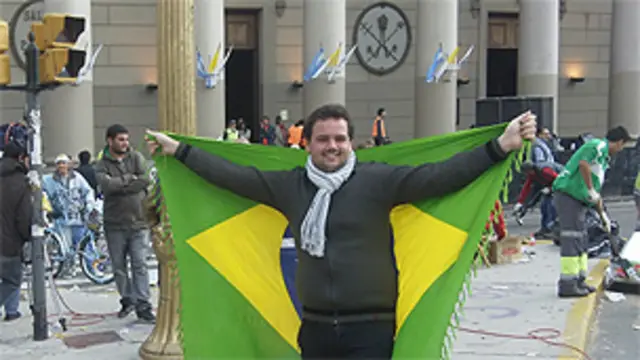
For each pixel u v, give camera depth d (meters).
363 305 3.54
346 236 3.53
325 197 3.54
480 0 24.47
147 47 20.75
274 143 20.95
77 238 9.98
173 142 3.97
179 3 5.78
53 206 9.83
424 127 20.75
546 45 22.05
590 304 7.93
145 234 7.64
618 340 7.05
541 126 16.23
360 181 3.56
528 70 22.22
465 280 3.80
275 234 4.18
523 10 22.27
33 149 6.98
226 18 22.44
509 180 3.62
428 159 4.07
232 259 4.16
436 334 3.81
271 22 22.31
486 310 7.75
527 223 14.92
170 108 5.82
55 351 6.64
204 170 3.87
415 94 21.20
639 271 7.04
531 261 10.46
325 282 3.54
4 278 7.52
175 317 6.07
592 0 25.73
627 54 24.22
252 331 4.16
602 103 26.23
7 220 7.39
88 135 17.83
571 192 8.08
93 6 20.19
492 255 10.19
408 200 3.60
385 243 3.62
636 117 24.41
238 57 22.86
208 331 4.14
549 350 6.42
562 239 8.23
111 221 7.57
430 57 20.58
